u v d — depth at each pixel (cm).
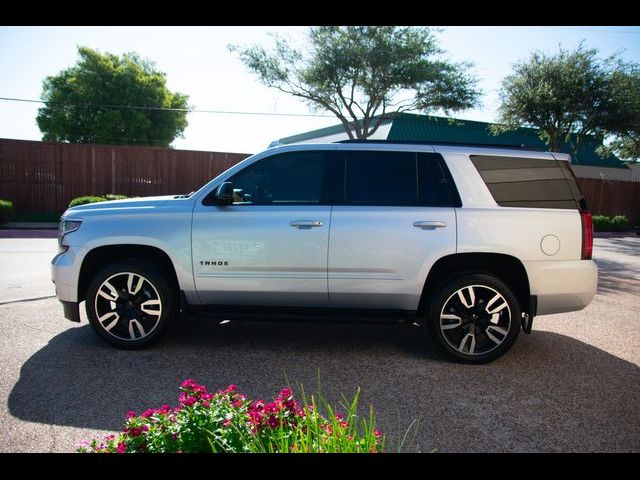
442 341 417
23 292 673
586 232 420
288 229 421
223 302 441
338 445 198
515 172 429
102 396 341
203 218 429
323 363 416
